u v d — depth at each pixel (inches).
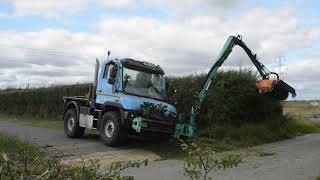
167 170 443.2
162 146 622.8
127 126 593.6
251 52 713.0
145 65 642.8
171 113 609.0
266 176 409.1
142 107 594.2
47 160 189.6
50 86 1261.1
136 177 401.1
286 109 1041.5
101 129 624.7
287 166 467.8
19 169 173.3
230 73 741.9
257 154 549.3
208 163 205.8
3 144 474.3
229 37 691.4
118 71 626.2
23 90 1368.1
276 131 785.6
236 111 730.8
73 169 181.2
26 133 738.8
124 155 546.9
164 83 655.8
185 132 600.7
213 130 688.4
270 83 671.1
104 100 644.1
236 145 628.4
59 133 766.5
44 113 1222.3
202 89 664.4
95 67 685.3
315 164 484.1
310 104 1968.5
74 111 716.0
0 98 1438.2
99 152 560.1
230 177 400.8
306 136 845.8
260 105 771.4
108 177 190.1
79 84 1152.2
